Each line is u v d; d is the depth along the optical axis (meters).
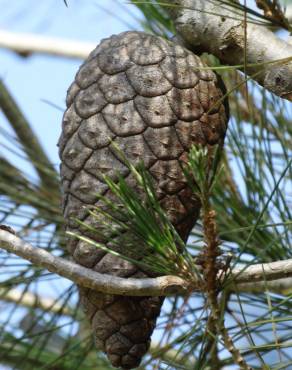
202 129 0.83
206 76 0.84
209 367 0.89
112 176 0.82
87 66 0.84
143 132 0.83
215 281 0.80
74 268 0.81
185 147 0.83
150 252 0.81
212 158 0.84
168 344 0.88
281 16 0.82
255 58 0.85
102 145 0.83
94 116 0.83
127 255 0.82
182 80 0.83
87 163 0.83
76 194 0.83
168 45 0.84
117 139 0.83
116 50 0.84
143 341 0.82
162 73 0.83
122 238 0.82
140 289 0.81
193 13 0.85
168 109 0.83
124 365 0.82
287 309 0.90
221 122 0.84
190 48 0.86
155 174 0.82
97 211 0.82
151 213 0.80
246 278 0.82
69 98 0.84
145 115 0.83
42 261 0.81
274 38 0.85
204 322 0.89
